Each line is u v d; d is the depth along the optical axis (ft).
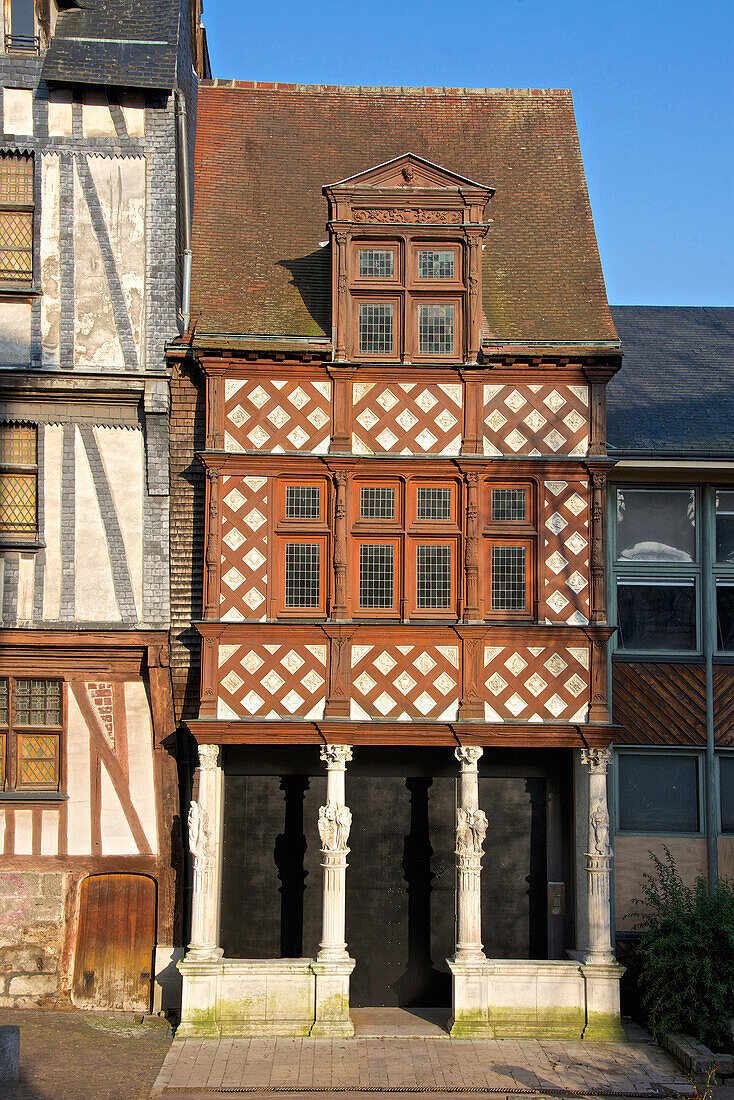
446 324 50.78
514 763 53.11
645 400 56.70
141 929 50.42
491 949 52.19
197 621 48.32
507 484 50.44
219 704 48.29
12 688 51.06
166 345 51.29
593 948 47.09
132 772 50.78
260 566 49.29
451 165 58.90
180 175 54.90
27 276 51.80
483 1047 44.73
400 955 51.98
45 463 51.06
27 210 52.01
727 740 52.42
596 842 47.80
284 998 46.14
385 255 50.96
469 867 47.24
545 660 49.16
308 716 48.32
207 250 54.65
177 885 50.06
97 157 52.19
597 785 48.37
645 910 51.11
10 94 52.16
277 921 51.93
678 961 45.06
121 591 50.67
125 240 51.93
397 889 52.42
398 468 49.73
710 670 52.75
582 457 49.83
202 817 47.47
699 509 53.88
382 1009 50.85
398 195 50.42
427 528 49.85
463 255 50.80
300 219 56.34
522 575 50.19
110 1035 45.93
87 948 50.06
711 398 57.21
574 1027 46.11
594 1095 40.04
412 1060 43.04
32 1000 49.52
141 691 51.06
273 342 49.67
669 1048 44.19
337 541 49.19
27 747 50.98
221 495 49.37
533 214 57.26
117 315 51.42
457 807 49.14
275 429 49.65
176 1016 48.83
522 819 53.06
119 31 53.88
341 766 47.93
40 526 50.65
